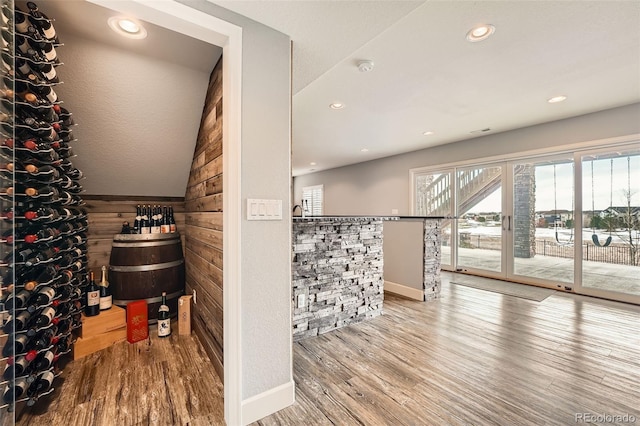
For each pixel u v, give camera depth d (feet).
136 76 6.35
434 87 9.22
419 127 13.69
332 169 26.32
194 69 6.68
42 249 4.98
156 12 4.05
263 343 4.98
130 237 8.11
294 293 7.86
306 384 5.77
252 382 4.84
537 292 12.44
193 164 8.55
